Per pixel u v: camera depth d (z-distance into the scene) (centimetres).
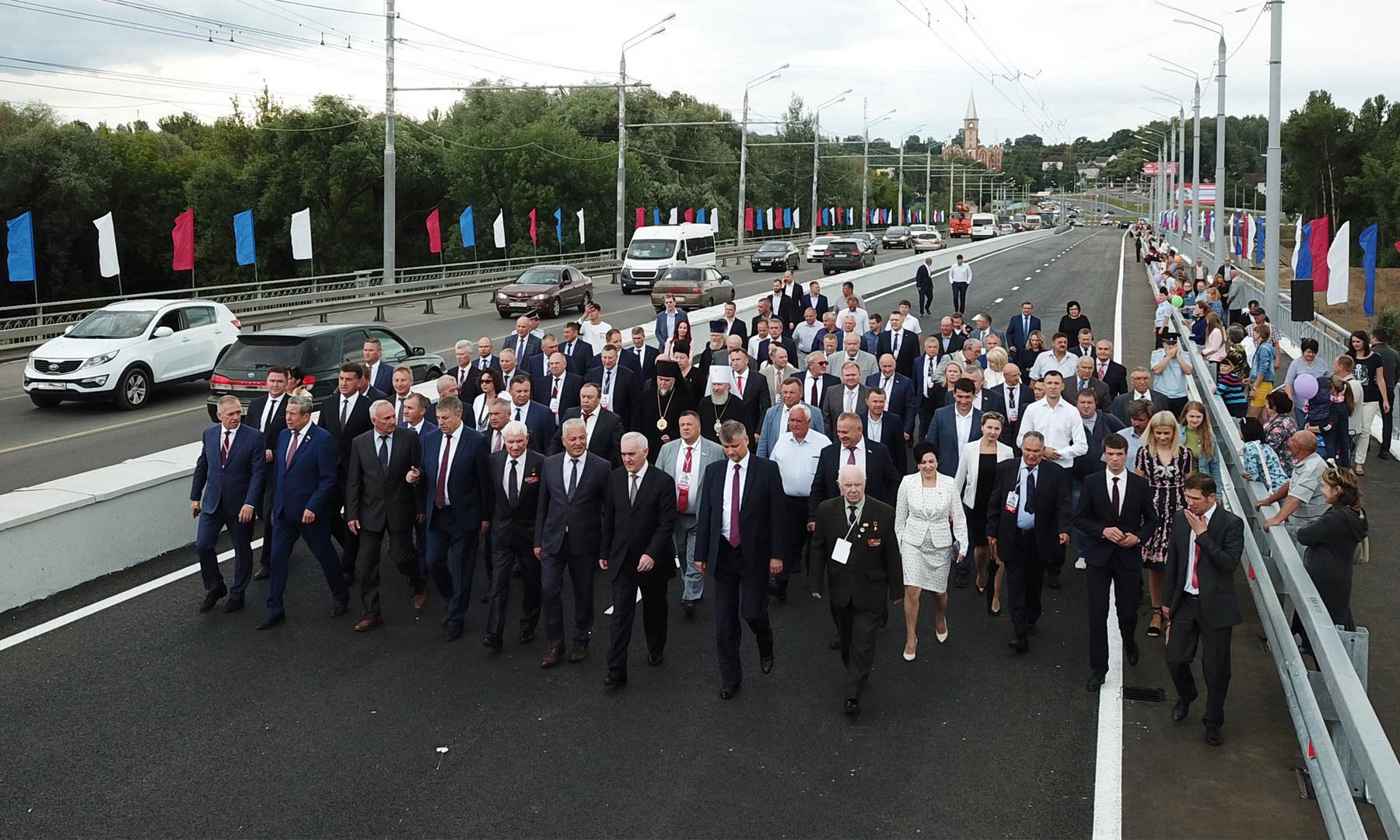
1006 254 6875
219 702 779
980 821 624
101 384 1984
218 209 6253
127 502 1080
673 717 762
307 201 6425
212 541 953
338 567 955
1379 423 1808
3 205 5328
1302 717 668
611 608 1005
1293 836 606
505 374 1302
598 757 702
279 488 932
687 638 926
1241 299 3281
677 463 956
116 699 781
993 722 757
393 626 942
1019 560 877
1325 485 835
